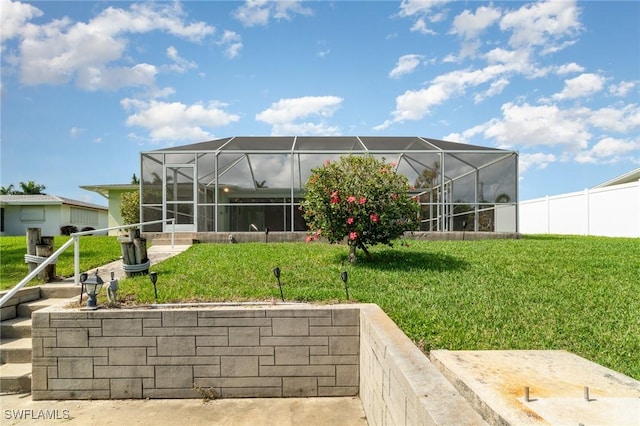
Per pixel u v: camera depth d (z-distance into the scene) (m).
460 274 5.83
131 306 3.98
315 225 7.02
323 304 4.07
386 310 4.21
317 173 6.91
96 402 3.72
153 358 3.79
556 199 16.97
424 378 2.07
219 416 3.45
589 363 2.93
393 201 6.69
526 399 2.23
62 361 3.76
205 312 3.80
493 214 12.48
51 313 3.78
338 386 3.84
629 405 2.14
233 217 12.50
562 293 4.91
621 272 5.88
